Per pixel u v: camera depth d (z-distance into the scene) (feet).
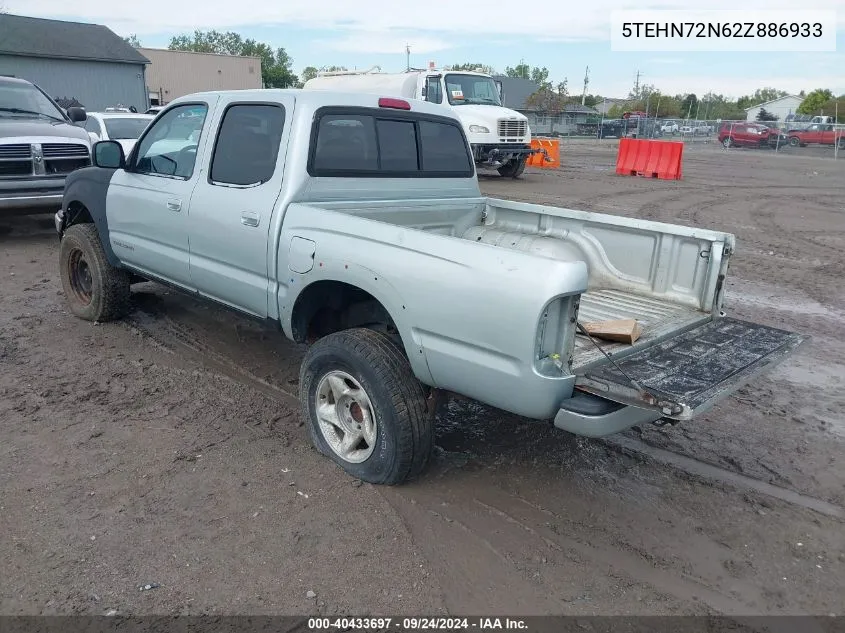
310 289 13.00
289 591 9.61
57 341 18.99
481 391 10.51
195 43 319.68
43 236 33.73
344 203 14.11
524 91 220.23
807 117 174.81
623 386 9.60
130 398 15.62
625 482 12.99
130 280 20.06
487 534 11.14
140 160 17.52
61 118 35.81
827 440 15.01
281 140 13.61
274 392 16.33
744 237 37.27
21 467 12.46
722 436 15.06
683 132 148.46
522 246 16.33
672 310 13.84
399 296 11.11
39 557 10.05
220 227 14.48
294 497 11.86
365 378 11.71
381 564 10.27
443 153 16.66
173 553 10.28
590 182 61.52
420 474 12.72
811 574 10.53
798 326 22.80
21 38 106.93
